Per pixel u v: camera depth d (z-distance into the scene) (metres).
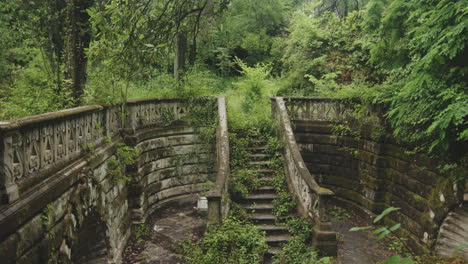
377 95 11.15
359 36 19.16
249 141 14.03
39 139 4.58
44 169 4.70
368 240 10.74
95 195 6.88
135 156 10.83
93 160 6.80
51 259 4.59
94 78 8.83
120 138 10.26
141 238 10.66
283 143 12.95
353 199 13.40
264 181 12.09
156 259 9.40
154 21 5.68
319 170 14.34
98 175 7.34
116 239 9.04
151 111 12.75
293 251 9.03
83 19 8.55
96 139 7.54
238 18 25.50
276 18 26.20
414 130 9.32
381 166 12.03
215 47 25.61
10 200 3.70
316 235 9.21
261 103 18.23
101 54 5.87
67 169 5.46
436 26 7.09
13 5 8.94
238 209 10.80
